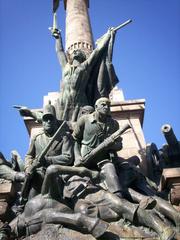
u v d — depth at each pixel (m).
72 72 15.55
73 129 13.77
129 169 11.95
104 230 8.95
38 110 15.39
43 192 10.23
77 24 20.80
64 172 10.57
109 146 11.87
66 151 12.25
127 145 14.99
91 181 11.22
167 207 10.15
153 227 9.39
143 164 14.18
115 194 10.56
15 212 11.42
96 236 8.94
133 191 11.05
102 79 15.88
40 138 12.76
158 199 10.50
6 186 11.70
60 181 10.95
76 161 12.16
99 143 12.55
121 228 9.67
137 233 9.45
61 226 9.48
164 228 9.18
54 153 12.26
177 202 10.91
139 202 10.62
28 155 12.70
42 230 9.52
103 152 11.95
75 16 21.41
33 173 10.98
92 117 12.88
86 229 9.20
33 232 9.62
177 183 11.16
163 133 13.04
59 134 12.53
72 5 22.25
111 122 12.92
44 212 9.78
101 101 12.83
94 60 15.96
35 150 12.70
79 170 10.93
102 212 10.16
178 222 9.82
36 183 10.97
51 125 12.75
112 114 16.28
